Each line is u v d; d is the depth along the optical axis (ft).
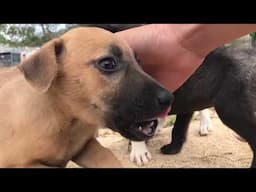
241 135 1.38
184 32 0.73
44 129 0.84
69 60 0.81
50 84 0.78
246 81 1.34
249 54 1.38
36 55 0.81
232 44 1.47
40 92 0.79
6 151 0.86
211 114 2.01
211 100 1.40
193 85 1.36
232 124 1.38
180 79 0.79
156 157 1.52
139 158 1.46
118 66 0.79
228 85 1.36
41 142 0.84
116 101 0.79
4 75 1.05
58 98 0.83
